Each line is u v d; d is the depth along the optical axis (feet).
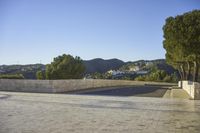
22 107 55.52
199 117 47.16
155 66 342.03
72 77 234.79
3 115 44.93
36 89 102.89
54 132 32.83
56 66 233.35
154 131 35.04
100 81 153.07
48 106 58.13
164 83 233.35
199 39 125.08
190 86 97.09
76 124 38.32
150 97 88.07
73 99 75.00
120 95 95.04
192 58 133.59
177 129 36.73
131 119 43.68
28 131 33.01
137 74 368.68
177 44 130.72
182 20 131.03
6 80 107.24
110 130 34.86
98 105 62.08
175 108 59.52
